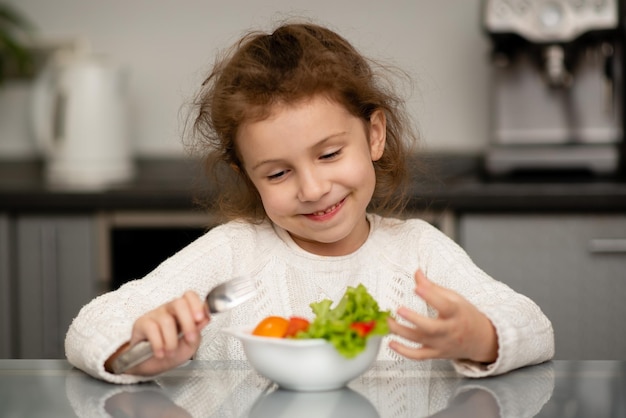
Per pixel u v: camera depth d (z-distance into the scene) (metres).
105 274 2.69
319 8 3.21
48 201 2.67
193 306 1.07
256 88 1.31
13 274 2.70
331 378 1.00
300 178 1.33
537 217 2.51
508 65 2.80
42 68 3.34
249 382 1.07
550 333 1.20
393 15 3.17
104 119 2.94
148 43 3.30
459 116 3.16
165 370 1.11
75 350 1.15
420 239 1.58
